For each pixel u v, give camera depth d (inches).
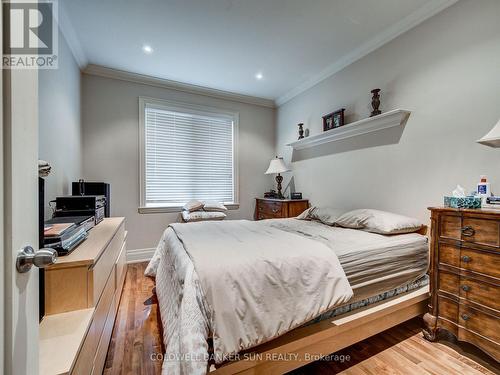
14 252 19.8
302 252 53.6
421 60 81.1
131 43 100.0
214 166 154.5
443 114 75.0
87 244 53.0
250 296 43.4
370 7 79.3
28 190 22.3
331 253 55.2
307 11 81.3
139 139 131.9
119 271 82.3
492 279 50.9
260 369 44.5
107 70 121.8
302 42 99.0
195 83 138.6
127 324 70.4
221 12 81.7
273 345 45.5
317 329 49.9
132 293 91.0
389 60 91.9
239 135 159.6
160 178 139.7
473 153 68.0
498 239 50.2
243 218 161.3
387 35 91.4
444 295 60.1
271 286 45.8
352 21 86.1
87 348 38.5
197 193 149.7
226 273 44.1
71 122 99.3
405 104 86.0
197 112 146.7
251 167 163.9
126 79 128.1
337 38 96.3
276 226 92.0
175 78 132.4
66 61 92.4
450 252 58.8
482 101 66.3
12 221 19.6
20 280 20.6
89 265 42.4
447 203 62.4
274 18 84.8
